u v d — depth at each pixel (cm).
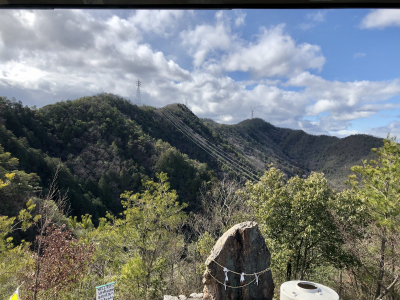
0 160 2669
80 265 618
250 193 1204
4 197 1803
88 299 677
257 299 566
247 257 567
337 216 945
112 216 954
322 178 1045
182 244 1091
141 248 902
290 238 987
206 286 559
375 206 940
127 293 779
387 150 970
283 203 1014
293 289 443
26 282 607
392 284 859
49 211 561
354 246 909
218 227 1369
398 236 869
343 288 1112
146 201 936
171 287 920
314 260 1065
